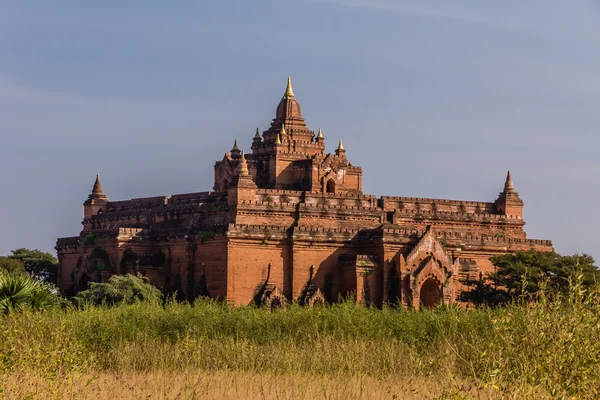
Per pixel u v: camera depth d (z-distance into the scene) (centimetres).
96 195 16288
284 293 13488
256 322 8469
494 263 13100
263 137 15788
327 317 8538
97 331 7844
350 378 6188
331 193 14712
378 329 8188
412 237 13675
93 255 14412
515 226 15788
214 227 13388
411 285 13275
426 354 7094
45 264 17062
